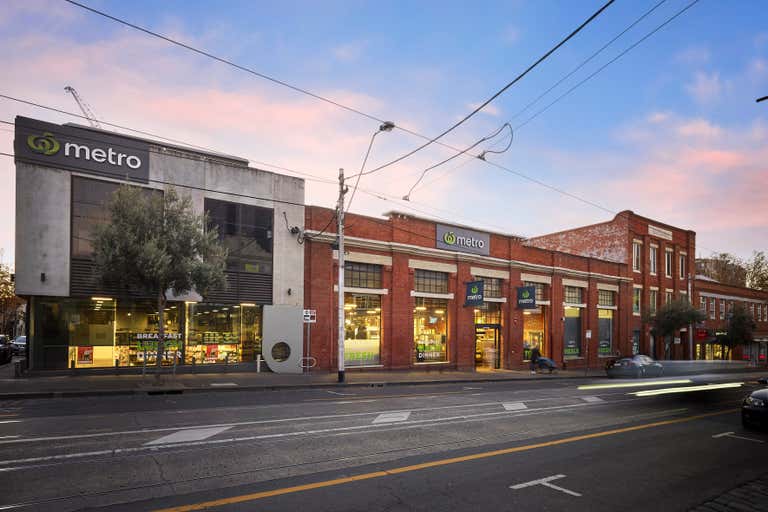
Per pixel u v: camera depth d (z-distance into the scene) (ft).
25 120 56.49
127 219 51.24
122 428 30.50
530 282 111.45
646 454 29.09
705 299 165.89
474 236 100.53
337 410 40.27
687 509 20.12
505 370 102.27
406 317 87.97
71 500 18.49
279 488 20.58
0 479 20.71
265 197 73.36
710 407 51.01
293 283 74.90
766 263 241.96
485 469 24.53
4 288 158.40
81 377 57.72
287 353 73.41
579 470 25.04
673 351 150.61
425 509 18.94
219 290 68.18
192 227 53.93
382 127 57.98
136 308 63.31
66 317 59.11
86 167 59.67
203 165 68.33
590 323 124.77
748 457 29.37
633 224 139.74
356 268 84.07
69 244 58.13
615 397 57.31
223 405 41.45
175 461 23.84
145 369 58.95
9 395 44.32
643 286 141.69
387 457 26.04
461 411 42.14
